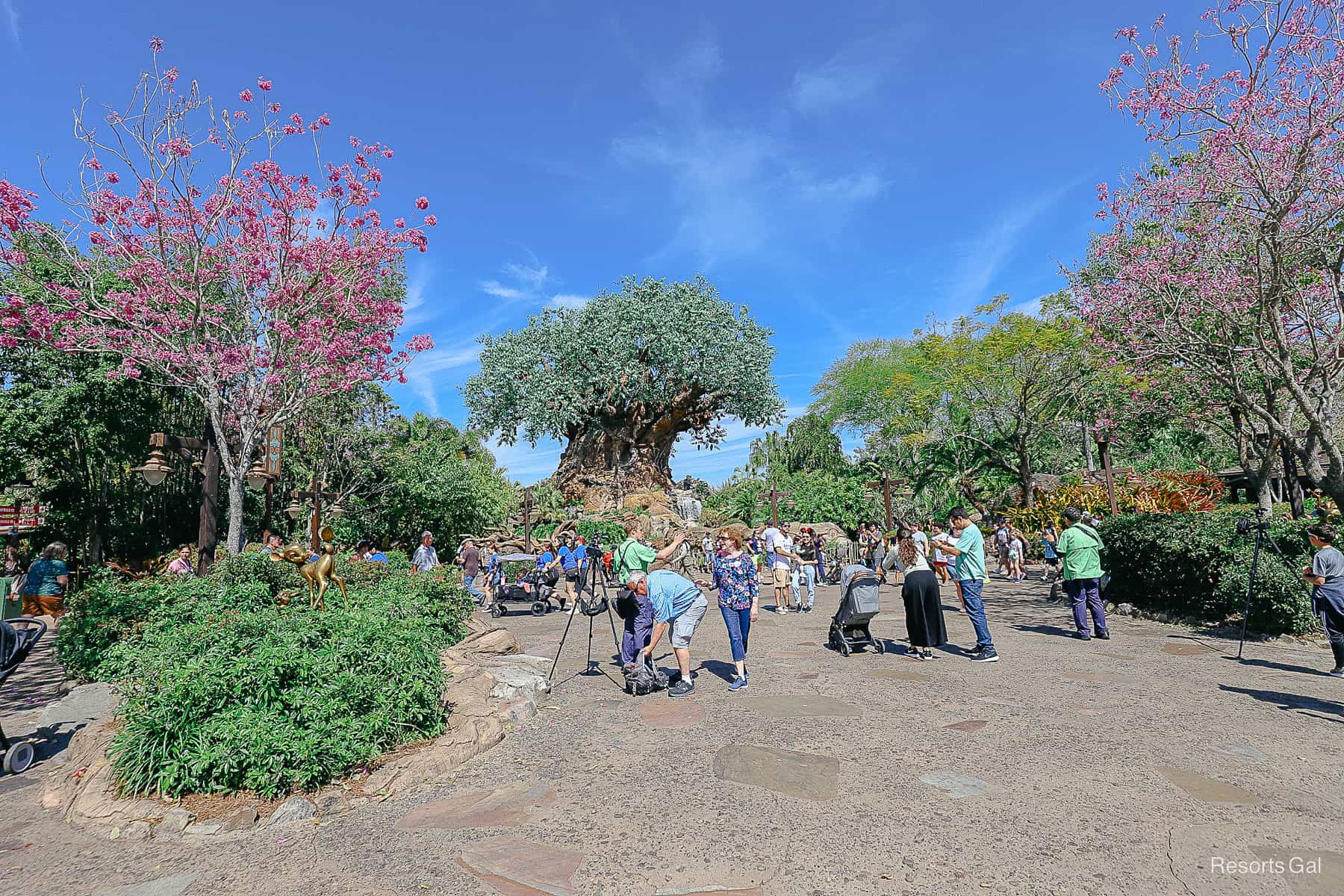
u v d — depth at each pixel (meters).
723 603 6.64
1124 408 17.75
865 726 5.21
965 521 7.69
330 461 25.78
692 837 3.42
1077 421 29.22
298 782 4.05
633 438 44.53
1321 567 6.41
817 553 19.17
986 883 2.91
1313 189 9.70
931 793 3.88
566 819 3.69
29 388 18.34
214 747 4.01
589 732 5.25
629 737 5.11
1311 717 5.08
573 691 6.65
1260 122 9.78
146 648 4.98
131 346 13.87
